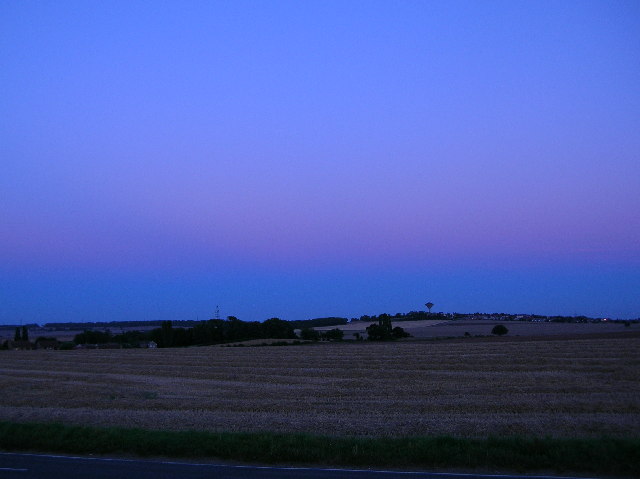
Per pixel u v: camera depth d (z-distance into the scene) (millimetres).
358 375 37969
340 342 86062
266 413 22109
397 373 38219
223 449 14258
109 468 12836
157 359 56250
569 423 18203
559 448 12984
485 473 11984
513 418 19766
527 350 51844
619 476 11680
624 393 26594
